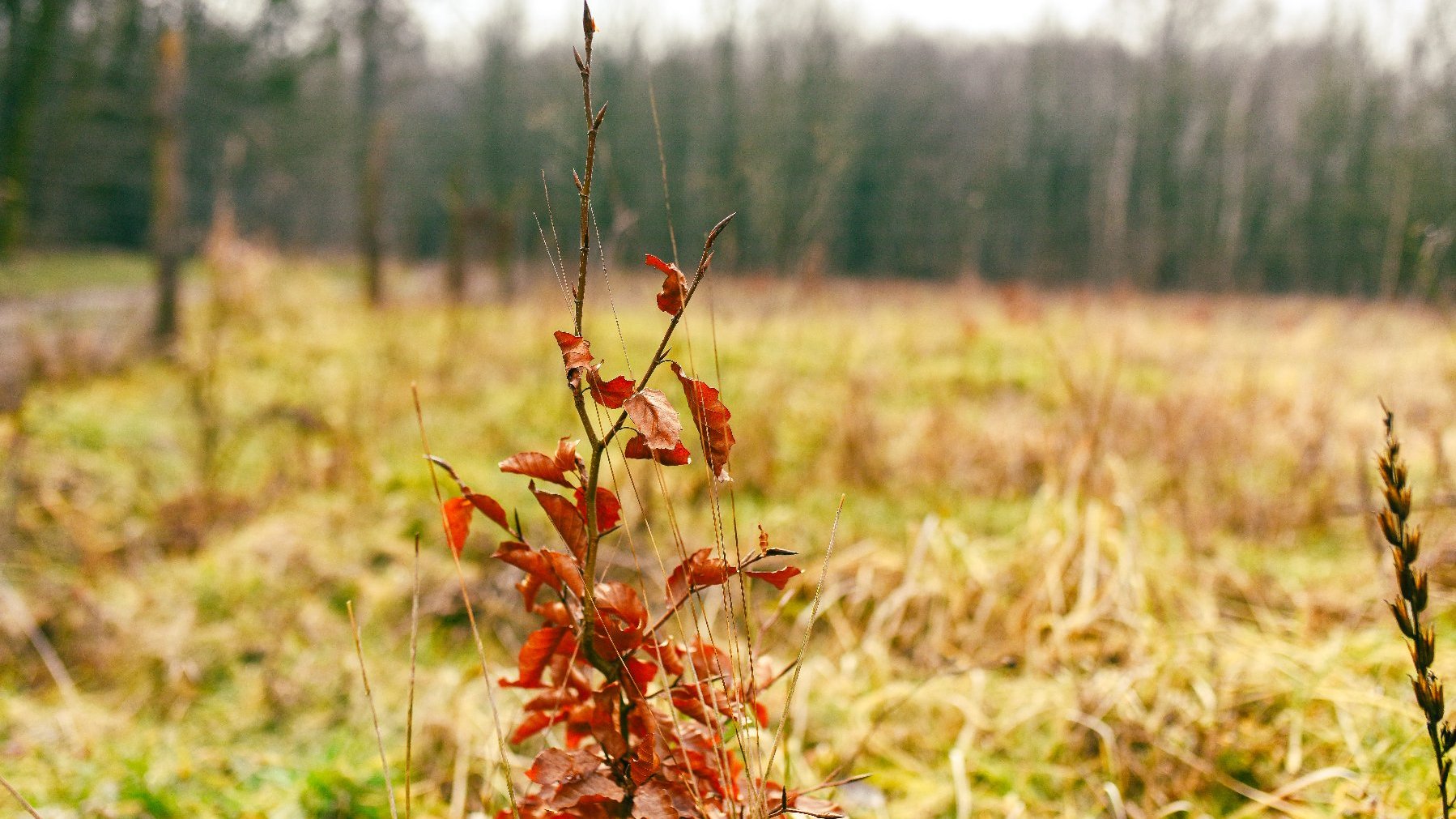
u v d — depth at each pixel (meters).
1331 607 2.85
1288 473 4.25
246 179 27.50
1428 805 1.77
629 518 3.60
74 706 2.65
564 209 4.71
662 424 0.99
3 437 4.54
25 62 19.98
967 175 38.66
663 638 1.21
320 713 2.62
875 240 37.66
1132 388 6.60
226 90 26.69
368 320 9.76
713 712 1.20
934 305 13.23
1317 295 23.48
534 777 1.15
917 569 3.10
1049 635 2.84
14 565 3.47
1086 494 3.34
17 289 12.50
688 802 1.12
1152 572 2.96
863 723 2.41
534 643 1.20
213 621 3.10
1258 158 33.47
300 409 5.12
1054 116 41.97
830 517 3.88
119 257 22.41
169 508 3.98
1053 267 32.56
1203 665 2.43
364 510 3.88
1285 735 2.19
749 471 4.29
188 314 8.98
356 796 2.13
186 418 5.44
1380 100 28.17
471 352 6.97
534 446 5.01
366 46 34.19
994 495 4.24
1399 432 4.41
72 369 6.32
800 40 34.91
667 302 1.03
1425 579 1.24
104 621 3.05
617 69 13.23
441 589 3.22
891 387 6.68
